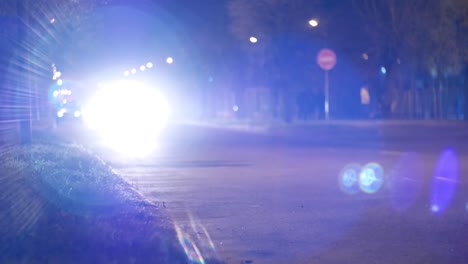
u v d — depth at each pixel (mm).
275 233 12992
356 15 41750
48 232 10977
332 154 31484
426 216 14789
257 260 10805
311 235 12797
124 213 12789
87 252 10008
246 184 20594
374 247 11758
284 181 21297
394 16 39188
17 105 27062
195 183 20891
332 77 55250
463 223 13914
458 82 48625
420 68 43125
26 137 27656
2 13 23766
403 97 50469
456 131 41344
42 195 14375
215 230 13242
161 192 18828
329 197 17781
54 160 22172
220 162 27938
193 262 10109
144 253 9953
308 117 61250
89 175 18766
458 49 38344
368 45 42719
